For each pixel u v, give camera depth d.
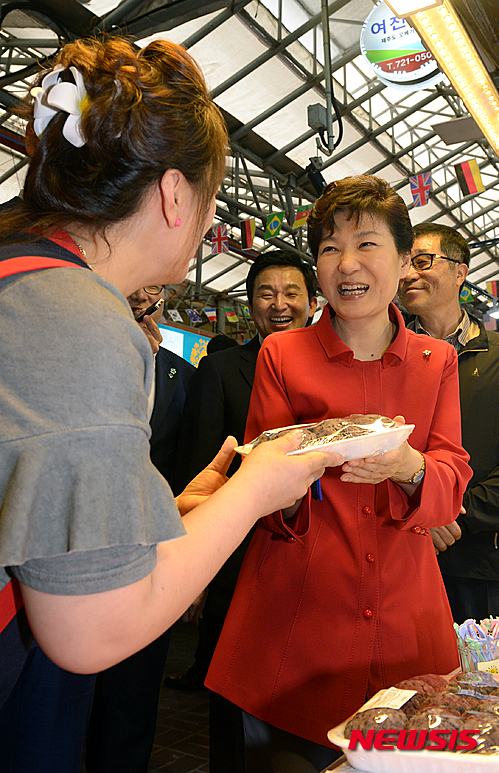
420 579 1.16
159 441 2.38
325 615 1.10
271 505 0.78
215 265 12.92
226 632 1.18
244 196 11.19
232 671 1.14
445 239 2.20
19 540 0.52
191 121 0.73
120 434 0.56
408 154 11.76
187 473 2.11
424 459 1.11
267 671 1.10
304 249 12.26
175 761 2.54
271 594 1.14
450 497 1.14
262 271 2.32
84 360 0.56
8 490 0.53
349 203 1.15
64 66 0.75
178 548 0.64
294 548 1.14
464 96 3.33
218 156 0.79
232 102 8.91
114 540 0.53
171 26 5.91
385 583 1.11
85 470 0.54
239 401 2.13
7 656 0.67
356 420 1.01
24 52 7.05
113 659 0.57
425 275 2.20
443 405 1.27
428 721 0.68
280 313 2.29
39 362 0.56
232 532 0.70
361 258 1.15
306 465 0.81
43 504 0.53
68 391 0.55
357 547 1.12
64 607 0.53
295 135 9.89
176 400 2.46
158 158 0.71
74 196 0.71
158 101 0.71
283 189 11.11
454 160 12.06
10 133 7.56
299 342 1.28
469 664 0.92
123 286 0.76
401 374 1.23
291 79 8.68
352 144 10.62
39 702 1.20
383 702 0.76
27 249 0.68
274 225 9.19
